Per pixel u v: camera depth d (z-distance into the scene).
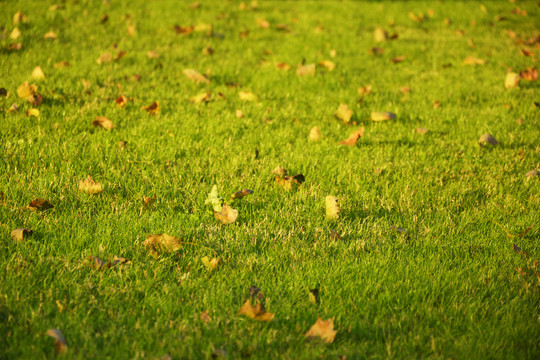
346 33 8.30
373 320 2.42
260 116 4.89
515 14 10.26
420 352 2.24
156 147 4.04
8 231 2.81
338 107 5.28
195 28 7.73
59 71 5.60
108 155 3.82
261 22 8.35
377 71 6.61
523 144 4.59
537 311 2.53
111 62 6.05
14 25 6.98
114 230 2.93
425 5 10.45
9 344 2.10
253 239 2.97
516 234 3.21
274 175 3.72
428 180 3.80
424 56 7.40
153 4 8.97
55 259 2.64
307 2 10.27
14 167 3.51
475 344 2.27
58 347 2.05
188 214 3.20
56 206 3.12
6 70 5.43
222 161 3.91
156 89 5.36
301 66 6.17
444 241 3.08
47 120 4.31
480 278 2.73
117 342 2.17
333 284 2.62
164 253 2.79
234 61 6.54
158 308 2.36
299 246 2.97
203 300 2.43
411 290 2.60
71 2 8.40
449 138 4.68
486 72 6.69
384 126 4.88
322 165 3.94
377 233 3.12
